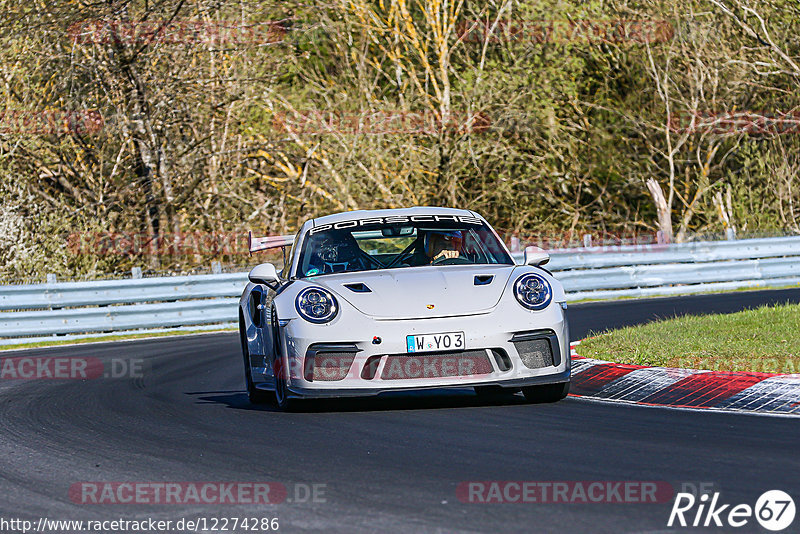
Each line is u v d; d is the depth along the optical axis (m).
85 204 81.25
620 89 102.12
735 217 101.94
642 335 38.56
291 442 23.61
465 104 92.25
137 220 82.12
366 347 26.22
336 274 29.20
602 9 96.75
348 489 18.50
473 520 16.03
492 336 26.34
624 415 25.73
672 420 24.66
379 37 96.06
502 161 92.44
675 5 96.44
